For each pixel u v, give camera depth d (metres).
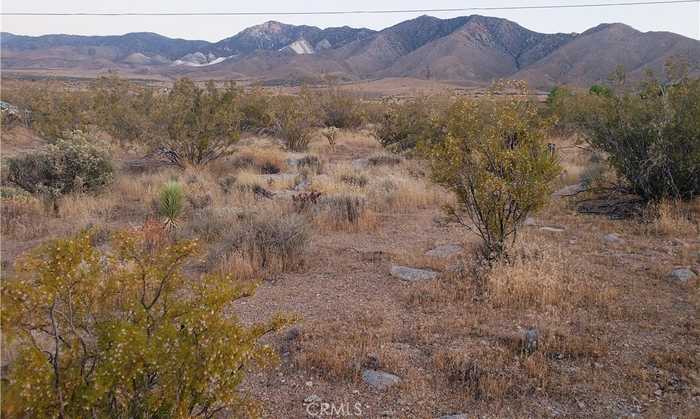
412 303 6.57
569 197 12.97
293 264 8.12
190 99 17.89
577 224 10.49
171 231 9.66
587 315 6.03
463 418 4.05
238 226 9.05
